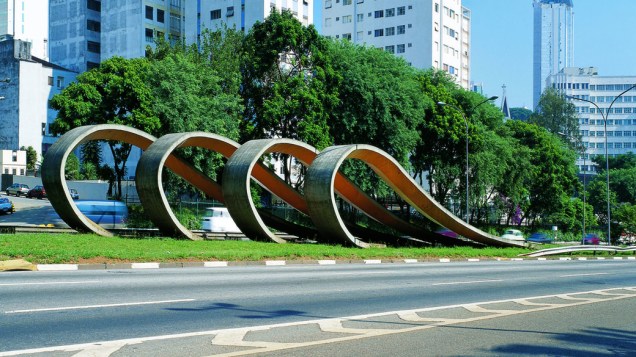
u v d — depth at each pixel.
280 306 10.83
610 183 112.56
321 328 8.75
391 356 7.17
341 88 46.47
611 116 193.38
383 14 103.94
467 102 57.25
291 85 45.66
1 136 81.31
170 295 11.56
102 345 7.19
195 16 87.12
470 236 35.72
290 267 20.47
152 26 88.06
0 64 81.50
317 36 47.72
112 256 18.19
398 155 48.16
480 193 56.53
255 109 49.19
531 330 9.31
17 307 9.58
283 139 29.11
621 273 23.39
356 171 45.94
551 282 18.06
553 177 68.81
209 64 50.25
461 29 109.81
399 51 102.44
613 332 9.48
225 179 28.09
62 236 23.36
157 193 26.50
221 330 8.31
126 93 42.91
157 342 7.46
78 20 93.00
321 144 43.78
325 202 27.66
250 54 48.97
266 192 55.34
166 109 41.81
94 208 39.88
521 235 61.91
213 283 13.98
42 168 25.81
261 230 27.97
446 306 11.53
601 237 75.12
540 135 69.62
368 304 11.51
